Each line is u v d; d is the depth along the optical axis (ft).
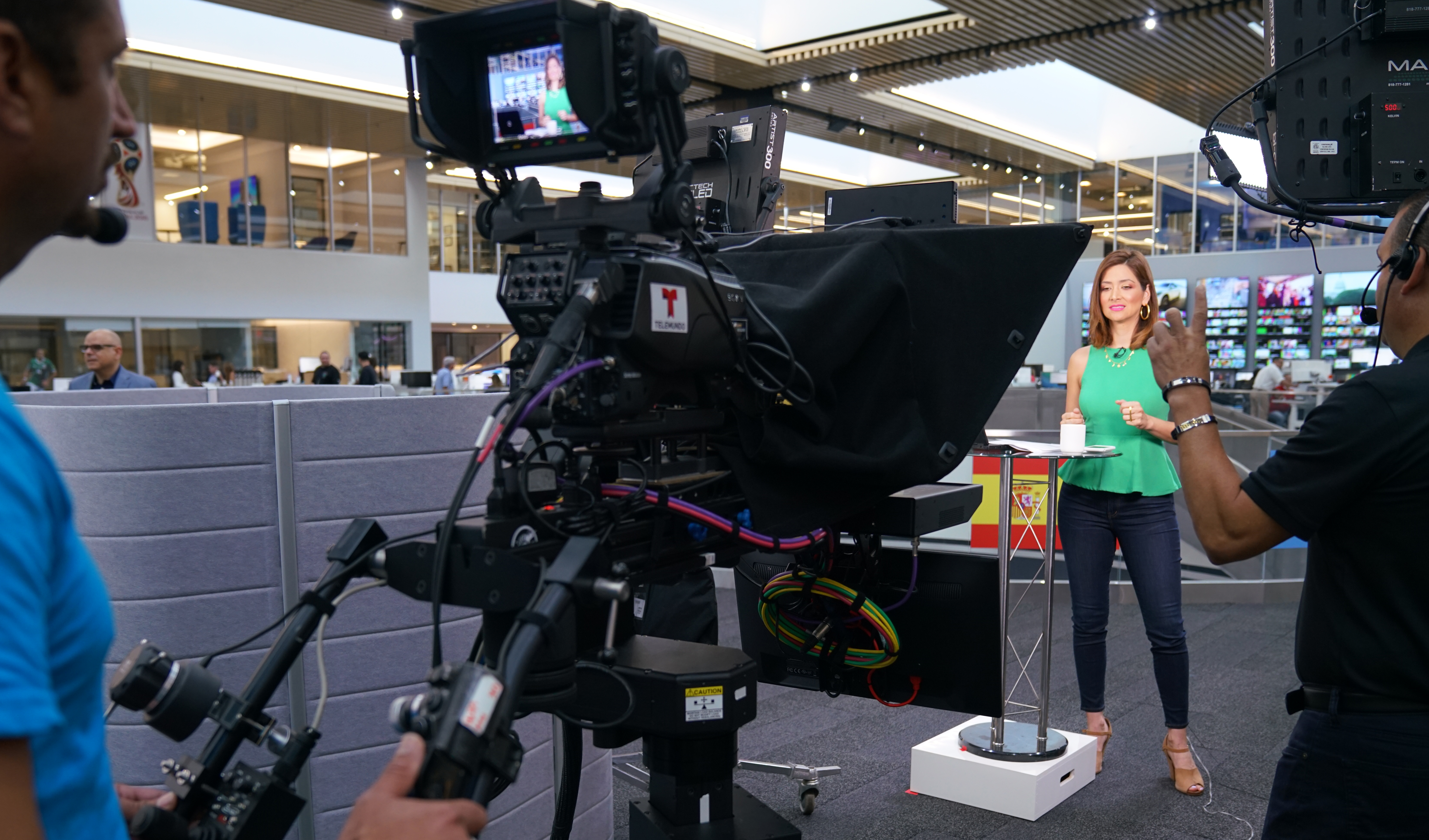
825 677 5.94
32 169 1.81
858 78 32.73
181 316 41.37
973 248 4.82
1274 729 10.41
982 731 9.04
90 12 1.82
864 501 4.53
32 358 37.81
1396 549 3.65
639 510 3.66
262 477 5.87
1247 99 35.24
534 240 3.59
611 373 3.26
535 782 6.86
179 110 36.24
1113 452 8.11
